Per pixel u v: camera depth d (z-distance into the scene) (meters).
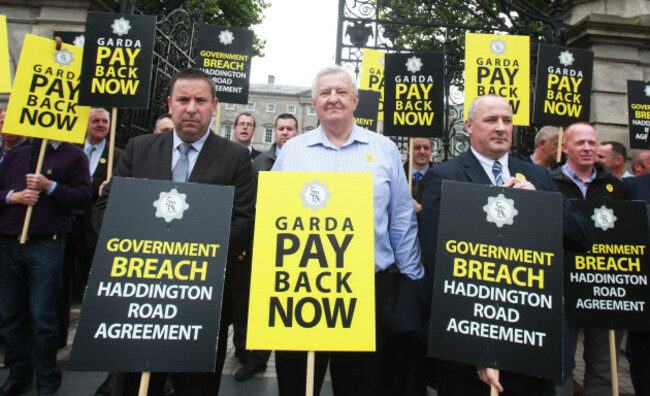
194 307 1.66
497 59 3.84
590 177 3.00
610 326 2.27
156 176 2.06
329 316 1.68
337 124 2.05
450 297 1.68
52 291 2.82
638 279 2.29
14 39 5.11
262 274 1.71
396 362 2.03
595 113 5.37
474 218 1.73
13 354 2.84
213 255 1.73
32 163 2.89
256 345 1.64
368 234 1.77
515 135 5.87
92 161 3.68
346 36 5.69
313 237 1.76
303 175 1.82
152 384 1.94
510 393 1.80
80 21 5.05
